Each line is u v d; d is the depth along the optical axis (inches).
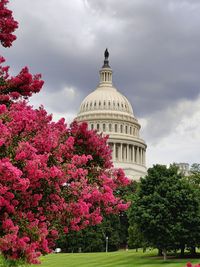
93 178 716.7
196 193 2400.3
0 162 504.7
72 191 614.5
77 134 742.5
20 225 557.6
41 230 574.9
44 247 577.0
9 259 548.7
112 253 3208.7
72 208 610.5
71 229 642.8
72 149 690.8
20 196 561.6
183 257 2532.0
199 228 2383.1
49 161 605.0
